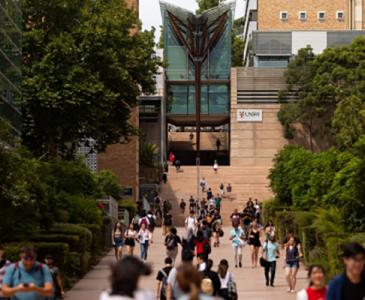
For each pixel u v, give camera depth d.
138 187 104.25
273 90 121.56
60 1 70.81
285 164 77.38
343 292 16.81
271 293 44.06
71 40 68.44
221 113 125.06
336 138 87.44
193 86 126.00
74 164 65.31
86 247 50.78
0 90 52.81
